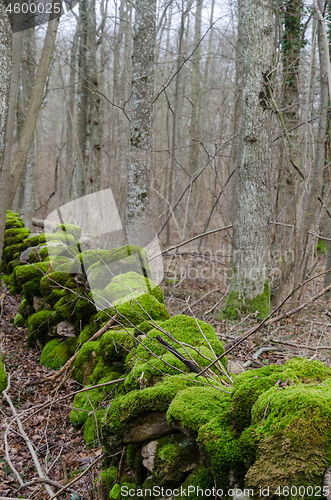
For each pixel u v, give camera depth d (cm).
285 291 707
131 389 299
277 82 906
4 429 385
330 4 711
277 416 157
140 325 372
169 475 218
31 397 447
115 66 1209
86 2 977
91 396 371
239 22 1153
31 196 1265
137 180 639
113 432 254
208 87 1758
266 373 195
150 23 633
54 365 495
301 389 162
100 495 269
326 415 145
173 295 729
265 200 691
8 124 438
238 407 182
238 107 1084
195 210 1373
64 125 1703
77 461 328
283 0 847
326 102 700
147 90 641
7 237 902
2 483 317
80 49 1014
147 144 645
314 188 672
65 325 516
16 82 436
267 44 672
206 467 201
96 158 977
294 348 486
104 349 377
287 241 838
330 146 847
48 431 383
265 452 152
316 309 631
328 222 982
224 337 481
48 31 489
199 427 201
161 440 234
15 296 775
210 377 268
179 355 275
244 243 685
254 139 681
